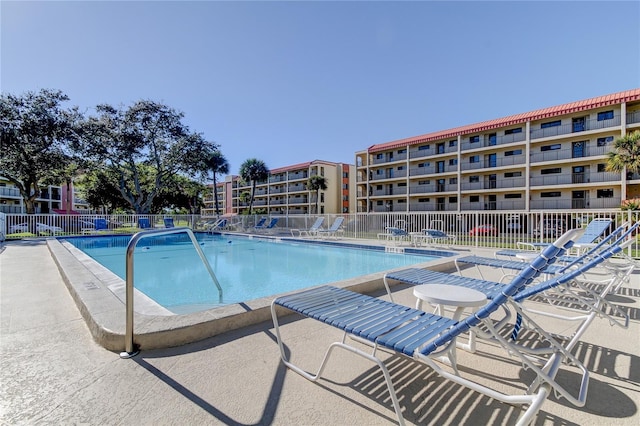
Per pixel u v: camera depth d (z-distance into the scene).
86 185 29.61
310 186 40.81
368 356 1.59
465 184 28.94
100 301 3.06
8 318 2.99
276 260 9.28
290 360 2.18
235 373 2.00
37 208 43.38
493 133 27.56
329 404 1.68
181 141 23.23
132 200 22.86
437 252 8.71
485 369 2.09
